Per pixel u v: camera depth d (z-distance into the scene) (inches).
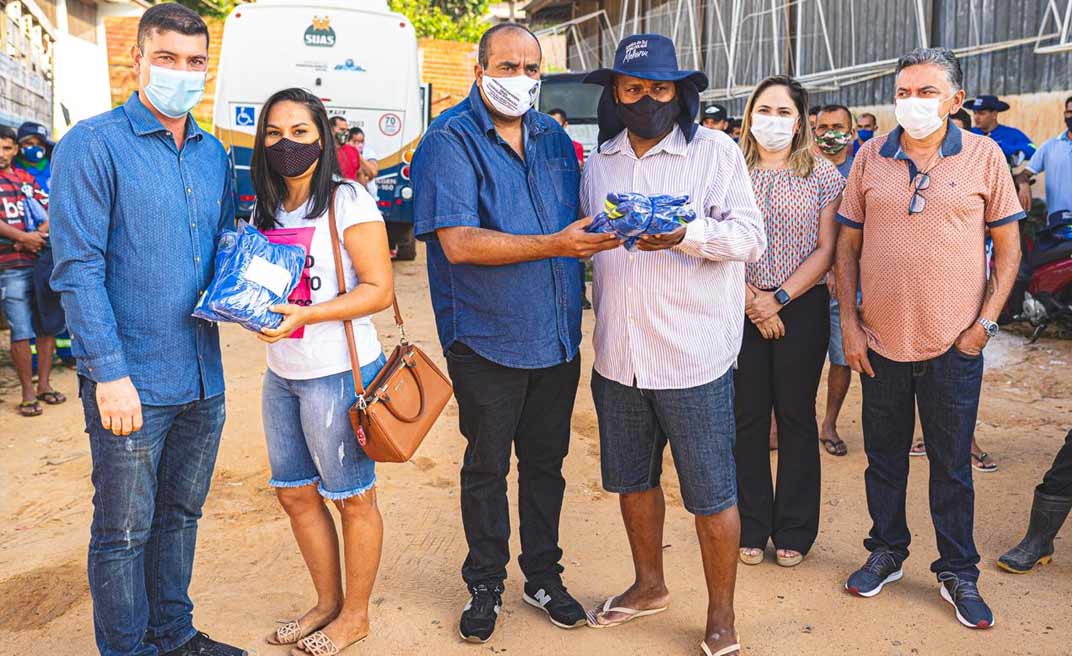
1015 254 136.4
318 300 124.5
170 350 114.2
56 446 223.5
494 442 135.1
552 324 133.3
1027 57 375.9
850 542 168.9
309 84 446.3
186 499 124.4
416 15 1186.6
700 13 662.5
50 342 254.7
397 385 126.4
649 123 122.8
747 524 160.7
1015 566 154.1
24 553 165.5
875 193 140.9
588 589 152.6
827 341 158.2
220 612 144.1
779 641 135.6
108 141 108.4
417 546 167.8
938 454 142.4
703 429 127.8
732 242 119.9
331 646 131.9
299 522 133.6
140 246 111.2
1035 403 244.8
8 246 239.9
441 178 126.5
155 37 107.5
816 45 525.3
